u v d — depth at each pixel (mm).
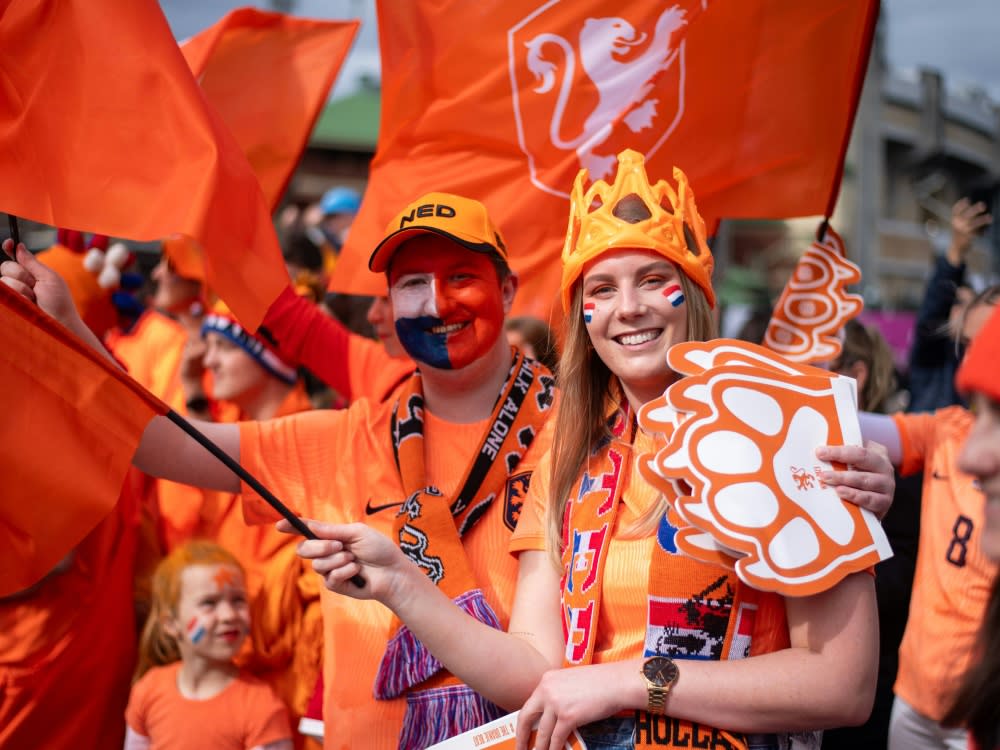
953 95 24203
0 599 3506
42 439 2217
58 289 2518
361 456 2707
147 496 3953
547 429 2604
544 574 2281
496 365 2676
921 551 3176
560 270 3260
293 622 3617
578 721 1970
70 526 2219
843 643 1927
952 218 4910
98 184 2438
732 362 2027
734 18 3160
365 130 15750
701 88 3193
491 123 3281
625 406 2291
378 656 2533
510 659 2164
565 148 3250
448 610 2182
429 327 2604
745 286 11578
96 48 2484
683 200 2250
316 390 4781
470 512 2535
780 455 1955
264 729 3418
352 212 7934
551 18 3236
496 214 3277
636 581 2088
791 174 3158
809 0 3131
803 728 1931
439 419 2697
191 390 4129
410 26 3336
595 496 2201
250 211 2510
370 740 2473
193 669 3480
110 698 3682
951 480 3102
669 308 2164
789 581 1867
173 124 2439
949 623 3051
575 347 2303
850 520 1932
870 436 3178
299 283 4641
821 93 3135
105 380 2232
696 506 1901
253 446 2758
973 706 1635
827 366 3781
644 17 3203
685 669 1960
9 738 3492
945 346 4871
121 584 3729
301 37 3812
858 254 20281
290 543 3668
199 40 3686
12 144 2447
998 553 1517
